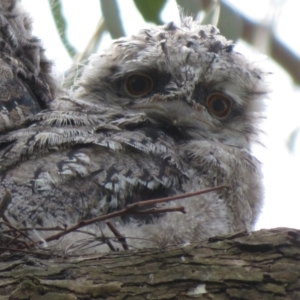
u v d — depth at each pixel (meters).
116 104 8.44
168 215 6.91
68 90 9.95
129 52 8.62
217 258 5.91
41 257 6.13
